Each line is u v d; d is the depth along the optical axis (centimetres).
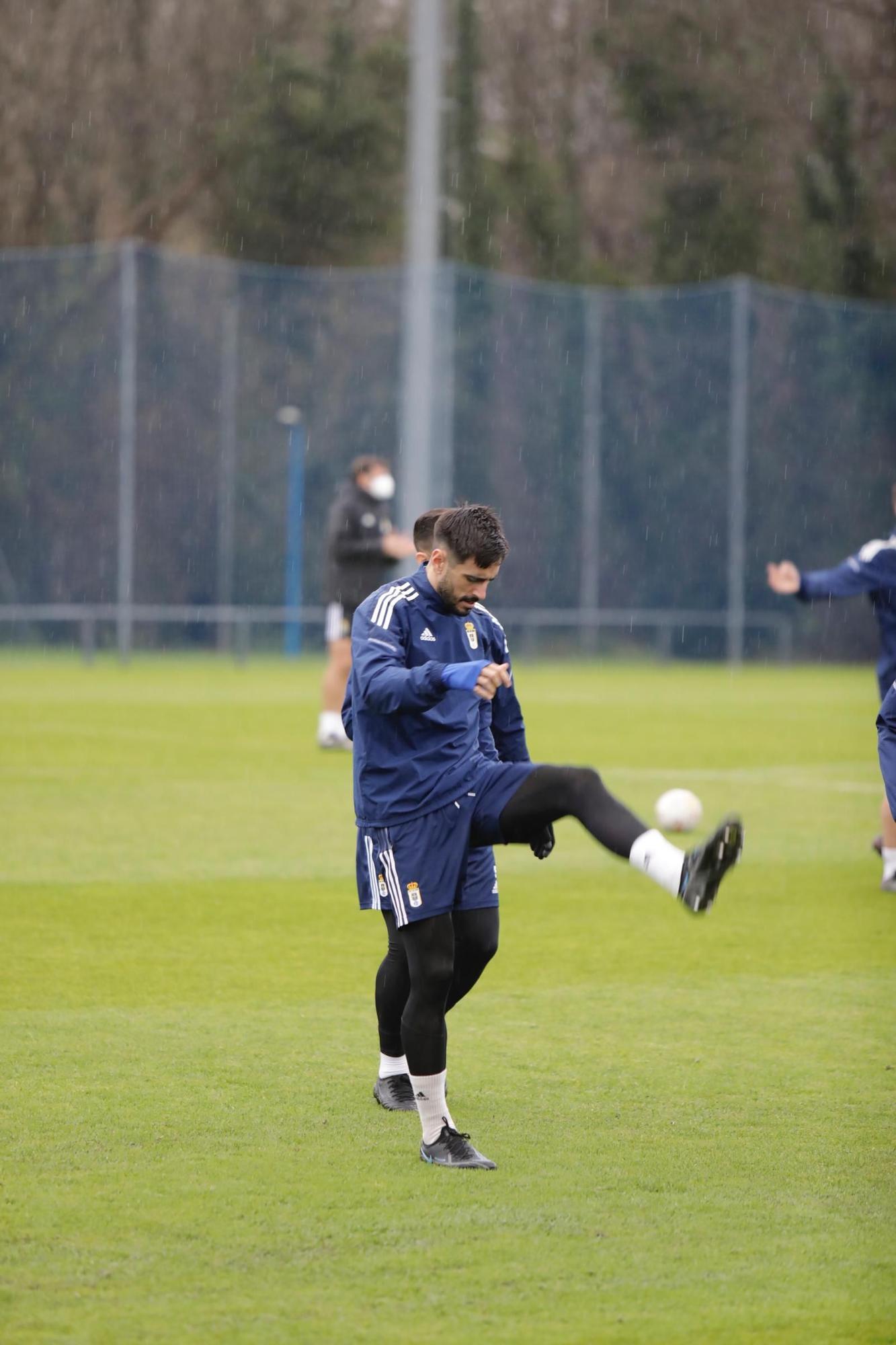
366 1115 1866
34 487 9650
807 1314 1347
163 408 9769
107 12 12925
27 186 12812
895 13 12938
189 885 3262
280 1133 1795
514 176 13338
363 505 5478
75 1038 2175
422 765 1750
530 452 10519
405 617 1808
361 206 13550
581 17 13675
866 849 3800
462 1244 1482
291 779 4778
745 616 10288
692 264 13150
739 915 3064
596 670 10281
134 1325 1315
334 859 3550
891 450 10619
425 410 7612
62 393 9619
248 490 10031
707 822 4072
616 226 13775
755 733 6266
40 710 6825
